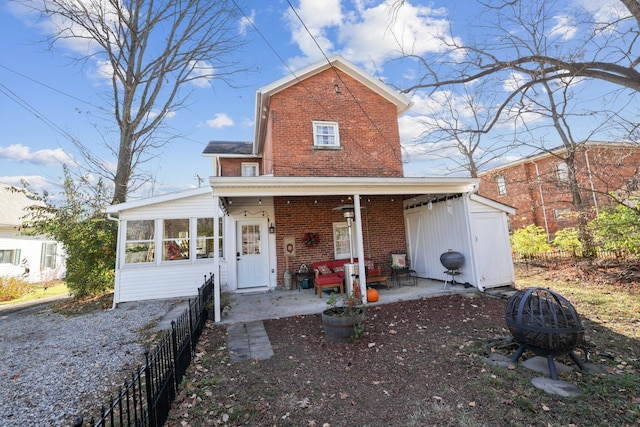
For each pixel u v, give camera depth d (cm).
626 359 385
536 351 365
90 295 1037
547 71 563
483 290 791
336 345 479
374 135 1062
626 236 859
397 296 766
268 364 418
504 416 278
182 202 950
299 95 1021
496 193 1961
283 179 659
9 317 888
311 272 938
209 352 472
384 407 303
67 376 418
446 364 394
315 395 332
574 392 312
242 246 973
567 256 1114
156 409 264
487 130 714
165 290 917
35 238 1630
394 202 1091
